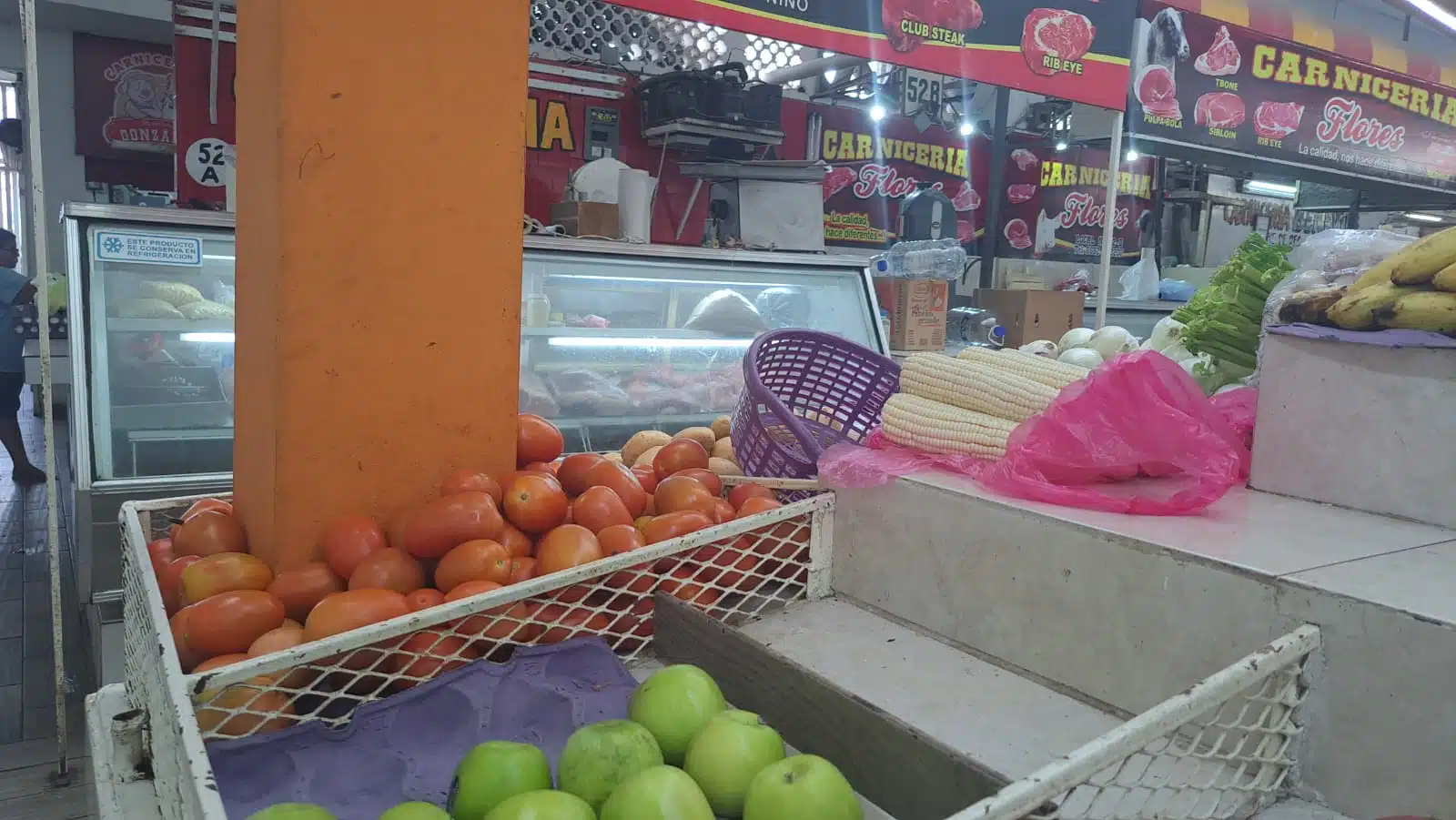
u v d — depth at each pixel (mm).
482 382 1526
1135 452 1333
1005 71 3193
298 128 1299
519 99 1498
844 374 2223
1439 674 878
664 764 964
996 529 1281
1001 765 1029
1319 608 960
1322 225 8531
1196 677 1062
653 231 5109
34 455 6258
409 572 1331
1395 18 7152
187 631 1186
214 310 2643
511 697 1124
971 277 7371
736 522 1397
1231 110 4141
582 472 1640
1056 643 1211
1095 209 7656
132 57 7082
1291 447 1422
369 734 1058
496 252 1510
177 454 2510
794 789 846
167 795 932
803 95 6438
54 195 7062
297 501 1382
